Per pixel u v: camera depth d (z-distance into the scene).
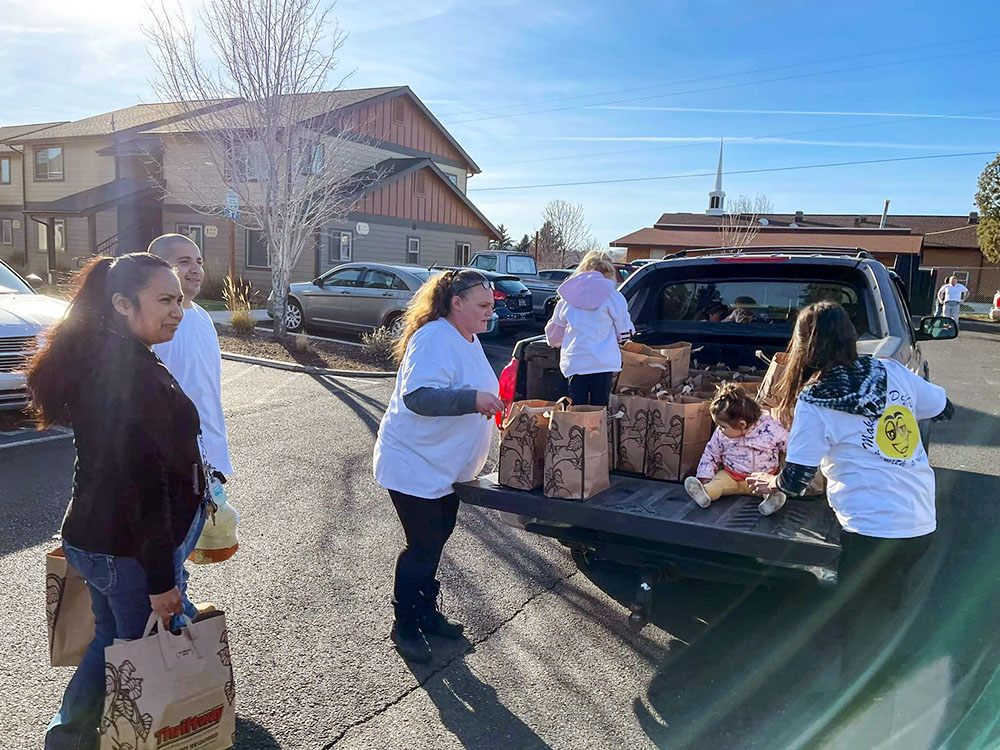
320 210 13.30
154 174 22.48
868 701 2.77
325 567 4.22
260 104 12.03
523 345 4.22
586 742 2.77
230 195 13.22
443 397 2.90
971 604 3.88
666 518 2.88
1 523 4.59
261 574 4.11
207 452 3.07
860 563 2.67
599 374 4.10
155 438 2.06
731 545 2.73
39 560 4.11
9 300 7.16
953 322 5.36
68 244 26.22
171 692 2.15
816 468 2.63
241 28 11.77
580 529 3.29
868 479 2.62
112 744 2.09
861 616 2.72
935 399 2.80
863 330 4.59
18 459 5.93
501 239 30.19
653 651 3.43
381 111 23.78
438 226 26.11
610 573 3.78
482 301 3.09
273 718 2.85
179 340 2.96
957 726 2.81
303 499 5.34
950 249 39.97
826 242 41.59
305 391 9.12
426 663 3.27
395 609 3.30
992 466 6.66
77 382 2.07
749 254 5.07
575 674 3.23
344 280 13.67
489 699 3.03
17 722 2.74
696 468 3.41
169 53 12.39
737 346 4.89
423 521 3.21
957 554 4.58
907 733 2.77
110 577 2.18
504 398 4.23
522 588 4.08
